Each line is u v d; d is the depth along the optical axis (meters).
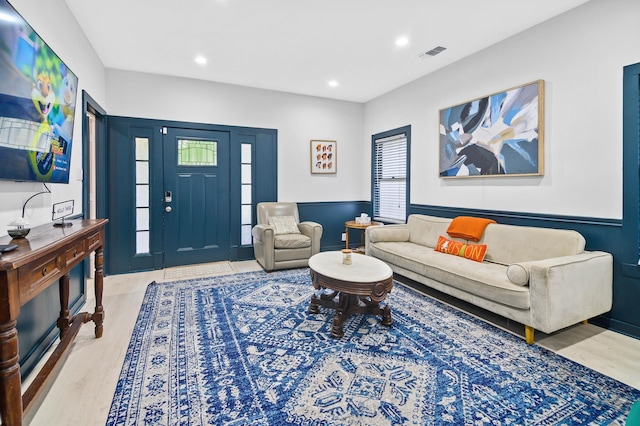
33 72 1.77
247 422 1.51
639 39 2.35
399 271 3.61
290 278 3.88
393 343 2.29
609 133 2.52
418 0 2.59
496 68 3.35
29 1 1.93
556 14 2.81
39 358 2.06
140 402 1.64
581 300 2.31
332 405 1.63
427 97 4.26
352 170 5.64
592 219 2.62
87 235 2.03
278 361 2.04
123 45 3.37
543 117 2.93
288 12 2.77
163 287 3.52
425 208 4.34
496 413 1.58
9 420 1.19
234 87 4.68
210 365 1.99
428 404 1.64
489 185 3.48
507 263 2.98
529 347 2.24
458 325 2.59
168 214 4.39
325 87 4.82
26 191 1.93
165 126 4.30
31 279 1.30
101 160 3.91
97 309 2.34
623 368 1.97
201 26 3.00
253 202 4.93
